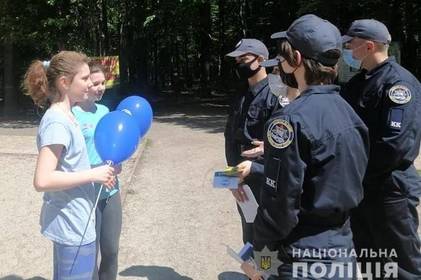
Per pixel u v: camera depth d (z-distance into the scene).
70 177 2.80
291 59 2.35
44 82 2.93
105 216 3.62
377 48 3.35
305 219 2.31
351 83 3.50
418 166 8.01
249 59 3.62
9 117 17.69
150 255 4.96
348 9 15.20
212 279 4.44
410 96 3.21
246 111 3.70
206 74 26.22
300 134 2.20
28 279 4.43
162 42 23.64
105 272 3.74
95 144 3.22
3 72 19.38
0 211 6.21
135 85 25.78
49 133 2.79
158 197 6.87
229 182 3.03
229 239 5.35
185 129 13.86
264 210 2.29
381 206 3.38
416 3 15.77
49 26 15.86
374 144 3.30
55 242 2.95
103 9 19.55
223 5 25.78
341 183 2.23
